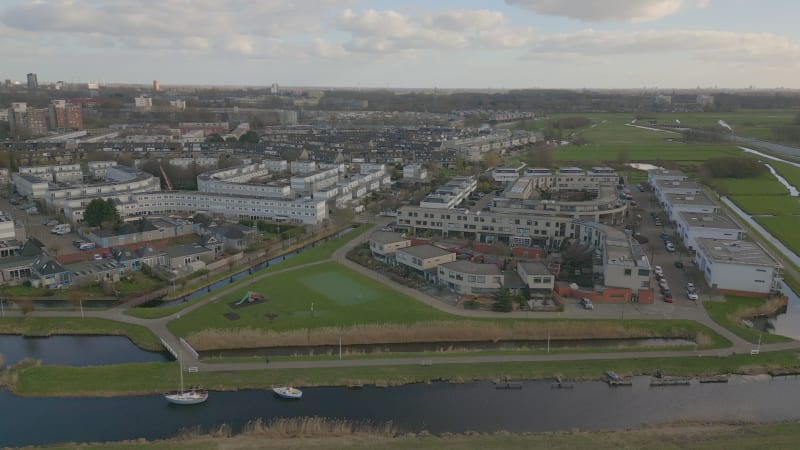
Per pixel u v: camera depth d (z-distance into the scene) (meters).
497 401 110.50
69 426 100.56
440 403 109.62
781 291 159.75
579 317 143.25
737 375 119.81
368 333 135.38
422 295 157.25
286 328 136.38
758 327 144.12
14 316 143.00
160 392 111.44
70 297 154.38
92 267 169.75
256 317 142.12
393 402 109.75
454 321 140.25
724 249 173.38
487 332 136.88
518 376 118.19
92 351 128.88
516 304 150.62
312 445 94.50
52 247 189.50
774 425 101.25
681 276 173.50
